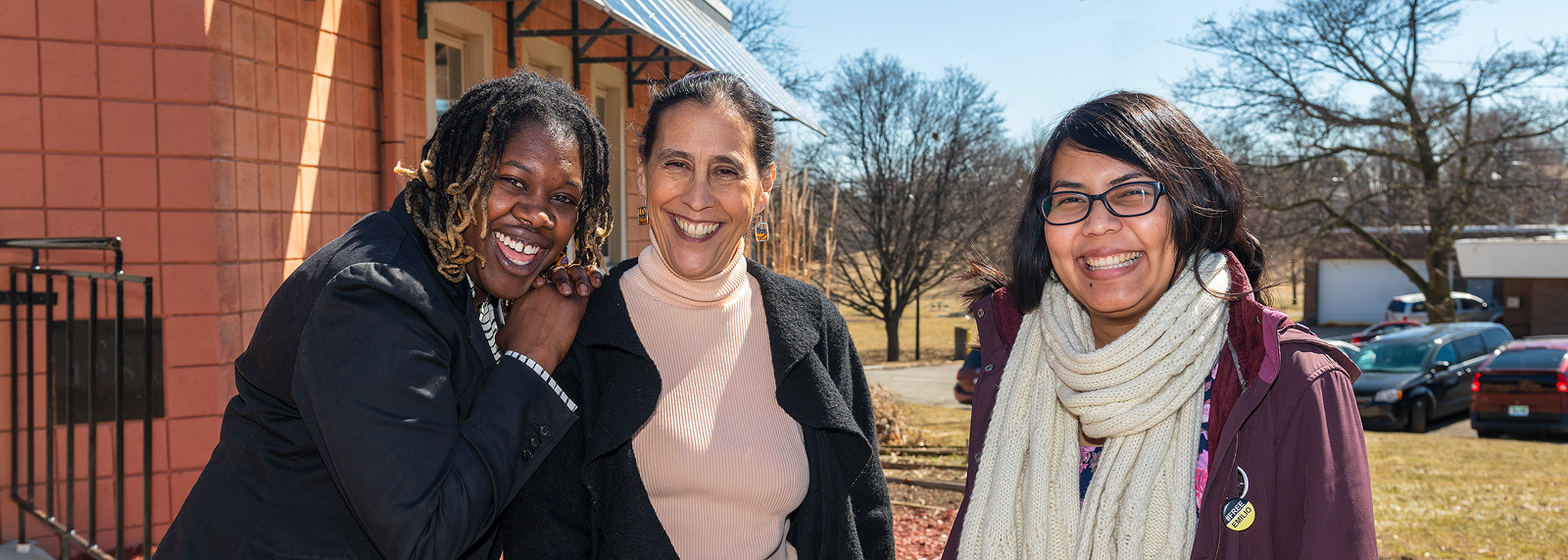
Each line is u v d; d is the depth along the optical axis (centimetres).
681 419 171
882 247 2347
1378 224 2173
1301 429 143
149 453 296
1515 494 674
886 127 2275
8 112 350
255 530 142
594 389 169
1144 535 153
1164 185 152
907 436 851
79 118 359
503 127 147
